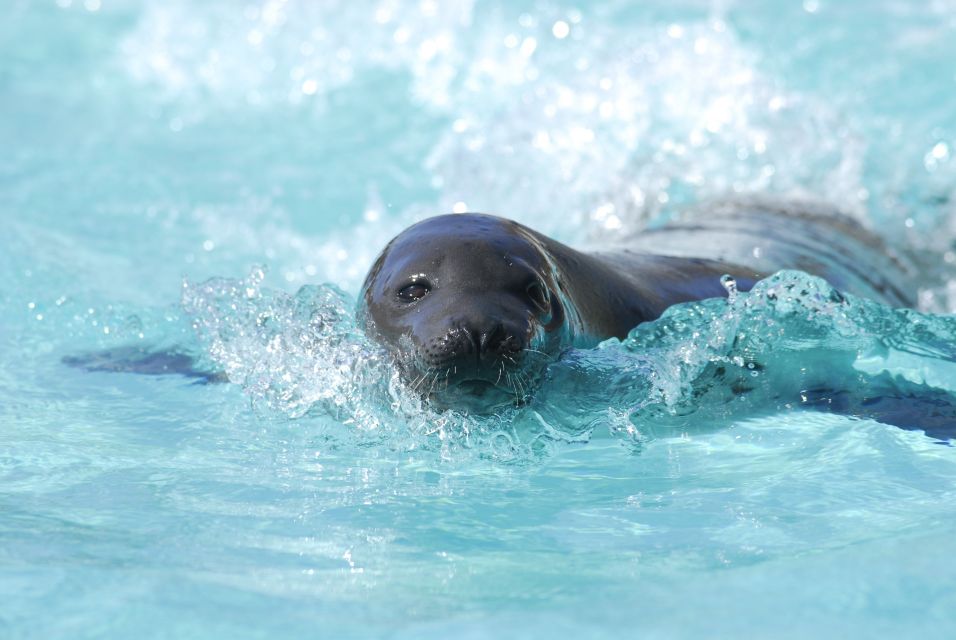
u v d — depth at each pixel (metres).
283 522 13.52
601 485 15.01
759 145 32.94
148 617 10.47
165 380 19.89
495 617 10.37
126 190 32.50
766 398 18.02
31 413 18.16
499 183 32.25
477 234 17.72
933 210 30.45
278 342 19.16
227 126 38.59
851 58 38.84
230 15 45.25
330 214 31.16
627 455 16.25
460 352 15.71
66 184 32.69
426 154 35.41
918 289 27.48
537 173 32.41
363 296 18.33
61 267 26.19
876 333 19.77
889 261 27.84
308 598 11.02
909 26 41.16
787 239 26.50
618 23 41.00
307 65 42.16
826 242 27.14
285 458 16.19
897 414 17.20
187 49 44.12
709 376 18.44
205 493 14.62
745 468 15.50
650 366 18.25
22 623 10.34
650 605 10.58
